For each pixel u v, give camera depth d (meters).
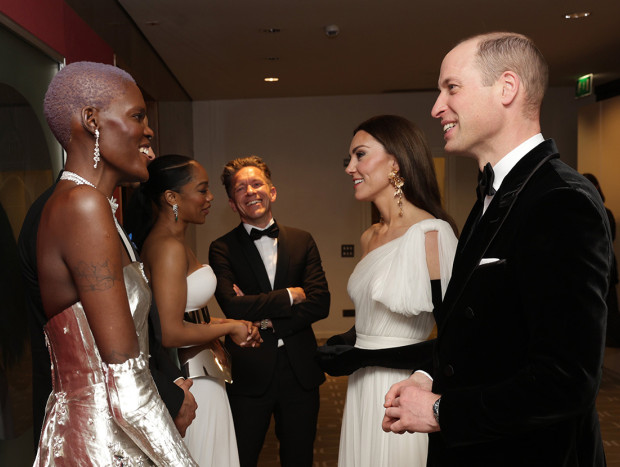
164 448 1.07
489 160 1.12
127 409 1.04
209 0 3.81
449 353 1.08
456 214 7.47
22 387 1.74
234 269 2.58
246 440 2.42
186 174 1.92
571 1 4.07
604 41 5.15
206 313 2.01
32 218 1.14
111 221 1.06
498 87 1.06
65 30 2.28
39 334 1.18
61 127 1.14
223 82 6.38
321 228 7.53
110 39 3.48
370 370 1.82
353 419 1.90
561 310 0.87
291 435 2.49
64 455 1.06
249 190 2.58
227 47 4.98
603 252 0.88
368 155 1.88
